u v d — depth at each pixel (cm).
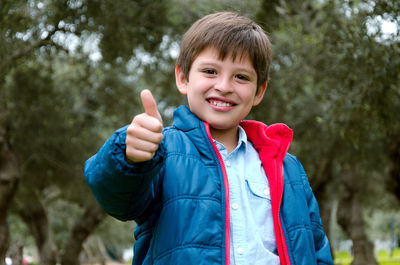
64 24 750
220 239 153
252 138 192
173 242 150
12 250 1030
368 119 622
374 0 500
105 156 138
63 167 1042
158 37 851
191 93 179
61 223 2297
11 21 652
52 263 1560
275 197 174
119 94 1095
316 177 1127
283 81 837
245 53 175
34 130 959
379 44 510
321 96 686
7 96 912
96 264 3450
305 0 820
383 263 2534
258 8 842
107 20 768
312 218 187
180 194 155
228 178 171
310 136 963
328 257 184
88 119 1155
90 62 944
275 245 169
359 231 1291
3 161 867
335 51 574
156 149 134
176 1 854
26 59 759
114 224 2375
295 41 780
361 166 1090
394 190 855
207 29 178
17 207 1499
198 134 170
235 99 174
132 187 139
